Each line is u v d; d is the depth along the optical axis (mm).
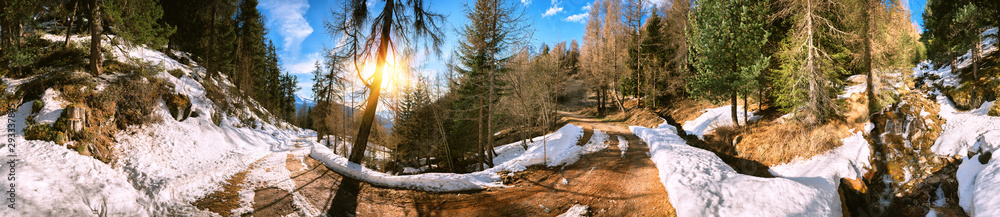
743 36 17359
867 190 11867
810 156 13867
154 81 17922
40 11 17672
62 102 12648
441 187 10352
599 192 10016
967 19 16578
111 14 16547
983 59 18625
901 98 16578
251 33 38938
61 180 6672
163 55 27391
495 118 26531
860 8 15180
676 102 32594
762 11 17047
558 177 12117
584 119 40156
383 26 12641
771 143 15883
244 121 24453
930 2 19703
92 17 16438
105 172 8102
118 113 13656
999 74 14562
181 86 20078
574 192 10141
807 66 15320
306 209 7895
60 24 24531
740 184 8109
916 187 11641
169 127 15555
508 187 10750
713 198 7605
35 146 9250
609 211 8453
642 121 32156
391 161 22125
